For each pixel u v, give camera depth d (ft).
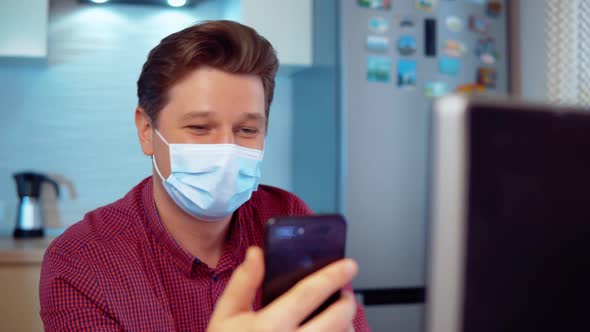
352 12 7.61
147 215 3.38
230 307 1.49
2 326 6.71
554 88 7.98
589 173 1.06
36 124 8.45
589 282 1.06
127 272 3.10
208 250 3.51
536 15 8.13
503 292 1.01
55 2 8.50
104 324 2.91
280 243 1.69
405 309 7.66
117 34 8.72
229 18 8.86
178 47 3.19
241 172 3.40
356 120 7.61
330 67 7.80
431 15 7.90
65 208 8.52
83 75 8.60
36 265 6.82
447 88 7.94
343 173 7.53
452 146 0.98
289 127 9.49
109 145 8.69
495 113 1.00
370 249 7.62
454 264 0.99
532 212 1.02
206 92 3.20
